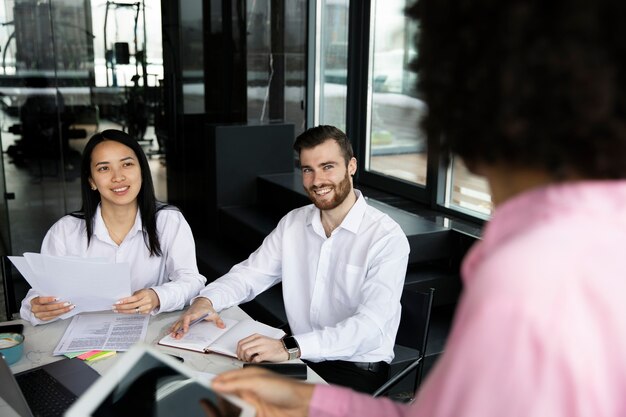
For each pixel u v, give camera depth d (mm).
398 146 4109
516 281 372
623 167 379
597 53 351
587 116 358
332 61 4621
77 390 1278
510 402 365
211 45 4559
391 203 3941
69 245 1986
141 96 4656
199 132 4688
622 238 378
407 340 1867
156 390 741
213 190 4254
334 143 1843
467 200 3600
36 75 4410
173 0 4508
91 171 1892
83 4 4406
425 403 425
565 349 357
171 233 2057
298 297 2031
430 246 3129
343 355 1622
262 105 4602
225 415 691
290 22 4539
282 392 745
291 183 4066
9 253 4551
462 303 417
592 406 364
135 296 1689
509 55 375
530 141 381
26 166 4535
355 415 713
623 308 365
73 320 1700
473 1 400
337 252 1930
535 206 402
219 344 1533
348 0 4340
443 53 422
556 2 359
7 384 1137
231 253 4020
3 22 4258
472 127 407
